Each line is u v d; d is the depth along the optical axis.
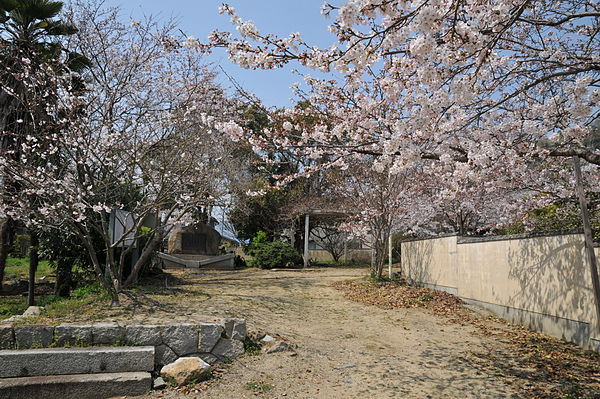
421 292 9.79
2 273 10.32
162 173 9.20
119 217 9.80
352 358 5.25
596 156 4.02
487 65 4.28
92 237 9.33
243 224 21.92
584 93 4.33
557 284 6.06
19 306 8.83
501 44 5.45
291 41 3.85
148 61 10.08
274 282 12.59
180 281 12.01
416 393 4.12
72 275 9.69
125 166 8.40
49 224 7.99
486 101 5.54
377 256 12.52
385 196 11.67
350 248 24.86
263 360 4.97
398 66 3.85
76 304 6.84
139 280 10.96
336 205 18.19
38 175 7.48
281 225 21.91
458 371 4.75
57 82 8.43
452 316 7.72
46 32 9.73
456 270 9.30
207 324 4.89
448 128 4.69
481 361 5.10
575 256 5.72
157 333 4.68
